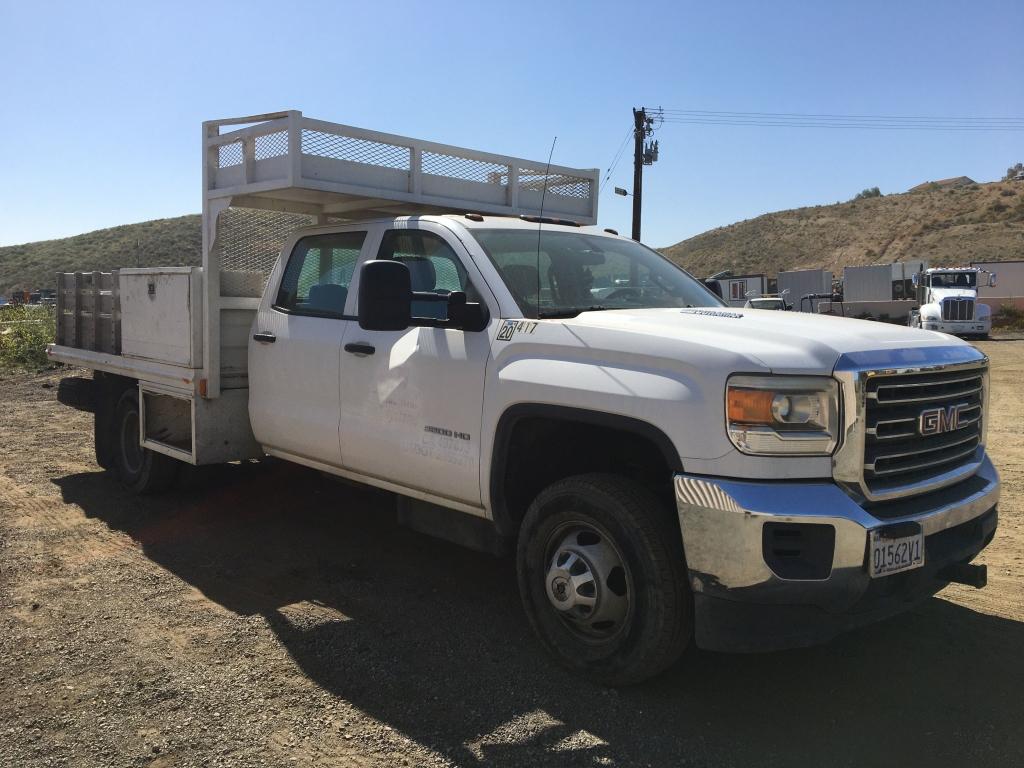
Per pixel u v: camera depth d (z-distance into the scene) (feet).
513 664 12.50
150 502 21.52
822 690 11.74
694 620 11.00
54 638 13.34
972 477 12.56
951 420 11.62
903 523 10.50
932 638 13.47
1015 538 18.56
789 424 10.22
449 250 14.52
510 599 15.20
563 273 14.55
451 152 18.47
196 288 18.48
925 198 270.46
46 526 19.45
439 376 13.82
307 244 17.79
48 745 10.24
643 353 11.21
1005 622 14.11
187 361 18.75
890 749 10.25
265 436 18.25
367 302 12.59
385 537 18.84
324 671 12.26
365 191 16.92
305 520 20.08
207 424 18.70
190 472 22.13
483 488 13.20
